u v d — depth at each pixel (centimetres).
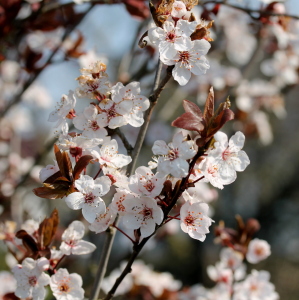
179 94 132
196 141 59
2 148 129
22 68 91
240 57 151
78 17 92
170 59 61
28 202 115
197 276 265
